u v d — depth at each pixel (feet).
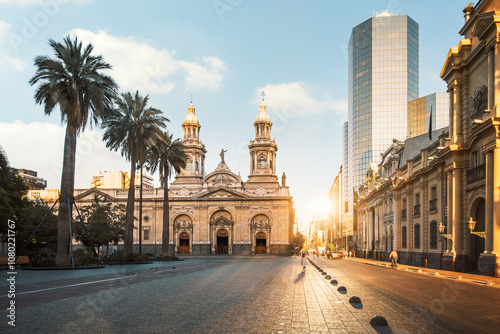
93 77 112.27
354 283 74.54
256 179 350.84
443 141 119.55
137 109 158.81
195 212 336.70
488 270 88.79
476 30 96.84
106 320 35.22
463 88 109.19
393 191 179.93
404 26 374.63
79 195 333.62
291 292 57.93
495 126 88.12
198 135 374.84
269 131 362.53
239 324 34.30
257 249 333.21
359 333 31.50
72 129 111.04
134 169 156.25
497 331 32.53
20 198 174.91
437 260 122.93
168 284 67.97
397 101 366.63
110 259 147.13
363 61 382.22
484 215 100.78
